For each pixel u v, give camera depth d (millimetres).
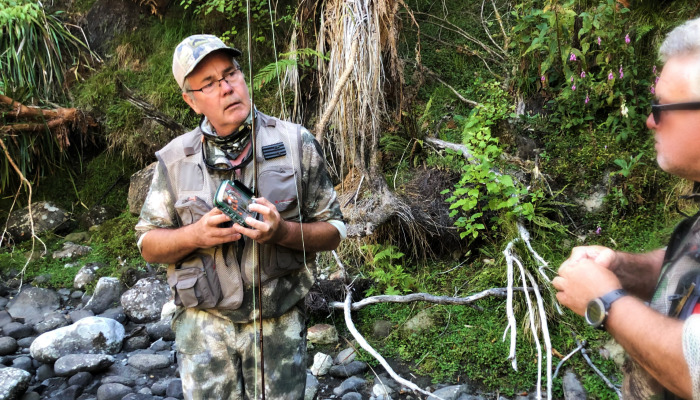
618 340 1334
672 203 3717
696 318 1183
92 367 3352
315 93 4789
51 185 5383
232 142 2109
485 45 5156
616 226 3809
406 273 3980
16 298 4215
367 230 3947
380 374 3252
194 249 2062
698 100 1271
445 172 4230
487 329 3416
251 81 1915
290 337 2209
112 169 5355
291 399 2203
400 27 4578
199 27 5551
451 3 5582
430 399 3012
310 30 4633
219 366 2168
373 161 4168
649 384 1491
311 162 2213
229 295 2100
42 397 3211
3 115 4996
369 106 4109
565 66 4082
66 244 4836
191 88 2051
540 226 3781
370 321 3652
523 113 4402
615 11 4074
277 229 1977
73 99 5484
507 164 4129
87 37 5742
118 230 4828
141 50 5582
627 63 4055
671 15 4137
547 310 3342
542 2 4480
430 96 4910
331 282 3768
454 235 3980
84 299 4250
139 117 5160
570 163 4082
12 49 5320
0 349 3621
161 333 3771
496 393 3043
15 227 4977
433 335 3453
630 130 4000
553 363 3135
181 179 2143
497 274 3676
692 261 1326
